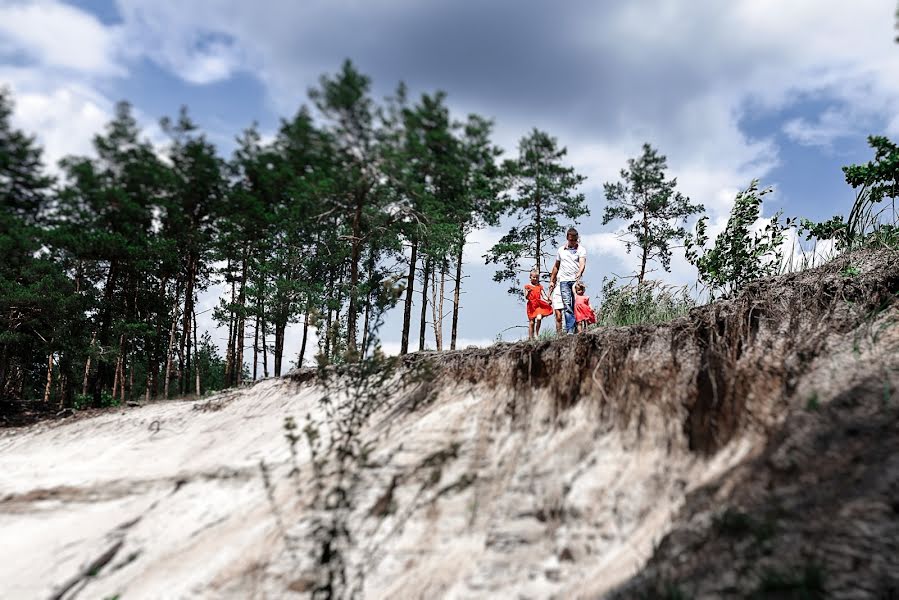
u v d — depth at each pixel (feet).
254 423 31.17
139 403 44.93
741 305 17.81
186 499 24.35
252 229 52.16
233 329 93.97
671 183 90.79
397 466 19.29
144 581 19.53
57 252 52.11
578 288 30.53
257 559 17.70
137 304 93.50
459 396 22.58
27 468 32.07
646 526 13.41
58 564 22.15
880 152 22.47
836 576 9.61
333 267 93.40
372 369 16.81
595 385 18.56
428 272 91.35
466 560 15.05
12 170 30.07
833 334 15.62
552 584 13.21
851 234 22.08
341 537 16.38
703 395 15.84
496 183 70.38
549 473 16.44
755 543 11.05
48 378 92.22
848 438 12.45
